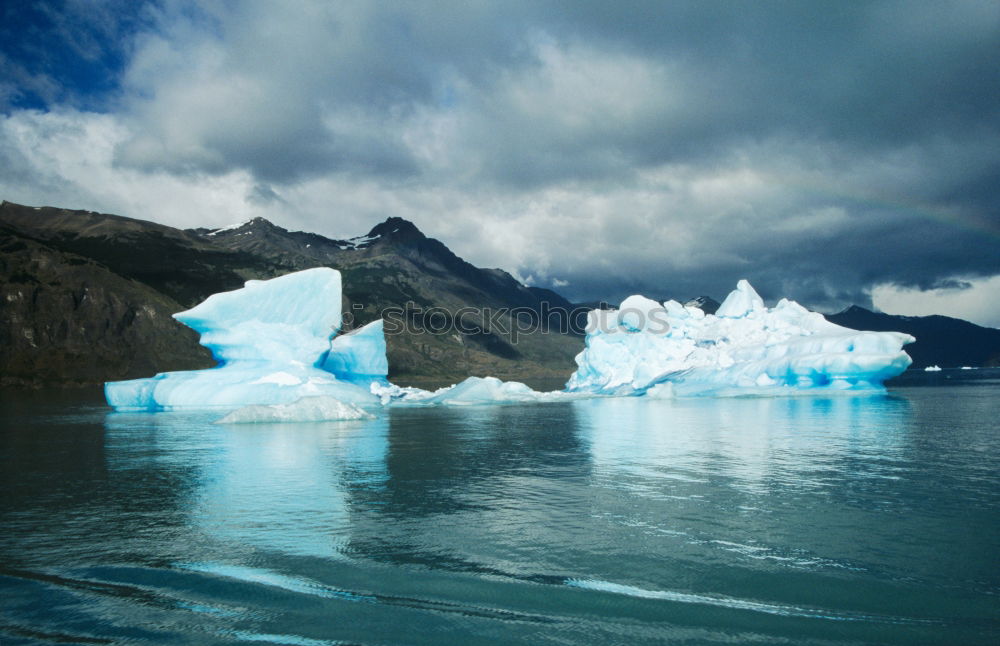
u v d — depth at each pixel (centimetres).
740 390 4594
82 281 15138
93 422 3253
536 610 745
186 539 1026
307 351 4072
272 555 942
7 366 12144
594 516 1148
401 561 909
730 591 794
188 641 680
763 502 1248
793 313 5266
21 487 1467
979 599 763
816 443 2119
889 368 4247
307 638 685
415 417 3394
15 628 719
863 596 775
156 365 13712
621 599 772
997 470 1587
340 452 1992
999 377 11056
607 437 2353
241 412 3056
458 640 675
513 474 1582
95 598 797
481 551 951
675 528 1065
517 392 5075
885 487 1383
